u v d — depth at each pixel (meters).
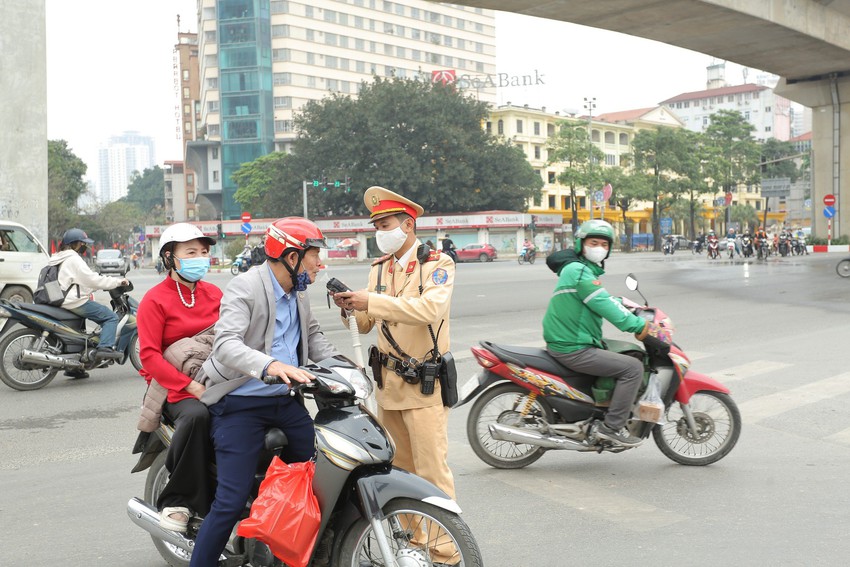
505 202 63.78
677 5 23.56
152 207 154.88
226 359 3.13
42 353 8.32
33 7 19.05
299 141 62.53
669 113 100.12
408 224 3.63
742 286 20.58
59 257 8.45
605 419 5.19
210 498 3.38
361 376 3.10
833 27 29.27
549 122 85.81
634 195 69.69
